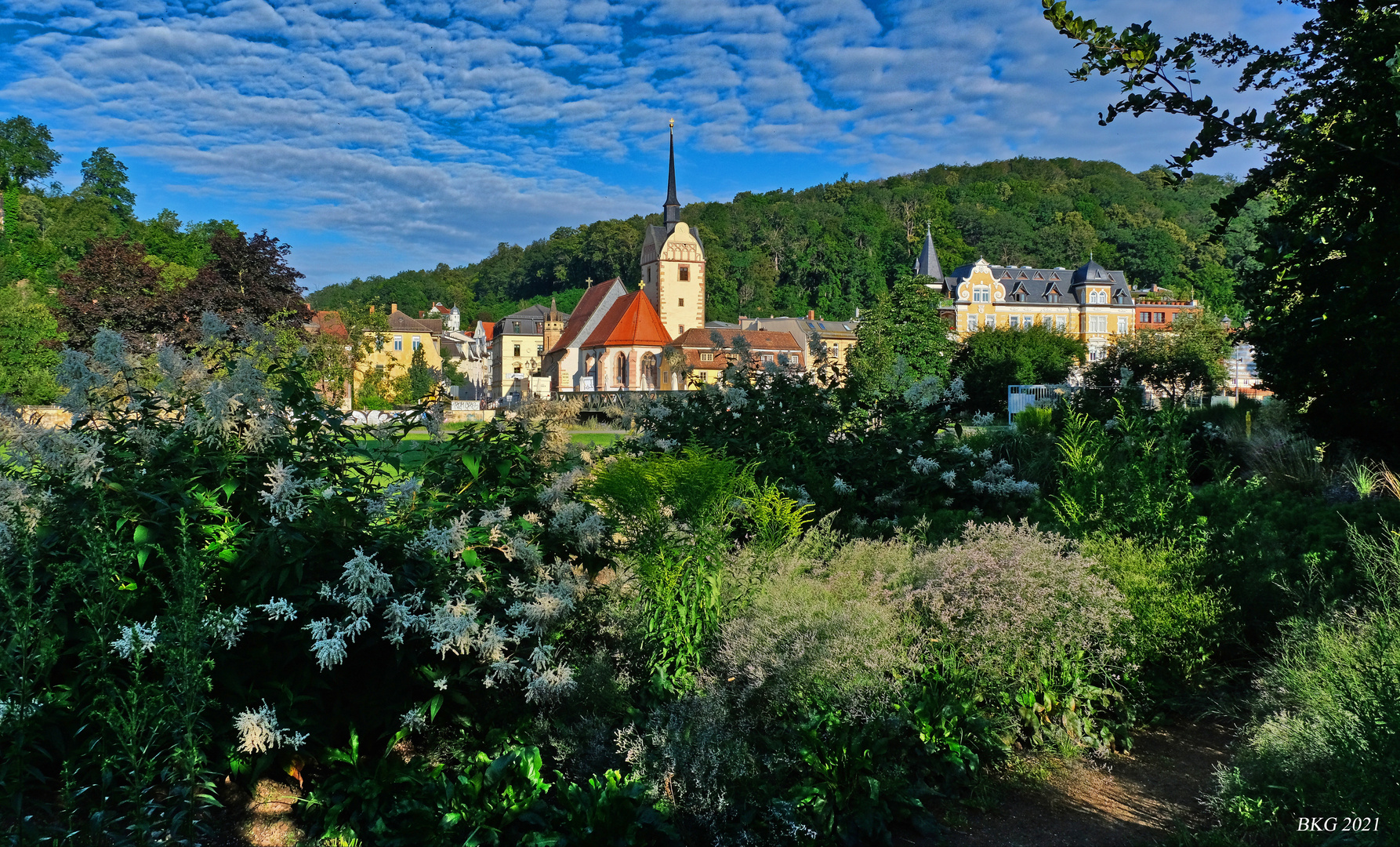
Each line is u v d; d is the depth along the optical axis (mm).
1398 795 3318
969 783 4457
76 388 4402
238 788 4191
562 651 4844
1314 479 10156
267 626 3994
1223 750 4949
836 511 7137
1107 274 101812
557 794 3947
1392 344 5914
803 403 9336
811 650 4344
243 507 4336
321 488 4402
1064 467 8250
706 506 4895
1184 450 7141
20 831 3230
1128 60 4246
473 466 4812
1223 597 5891
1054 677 5113
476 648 4246
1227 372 40531
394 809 3898
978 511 8445
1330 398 9094
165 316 40500
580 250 153500
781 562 5613
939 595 5055
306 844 3811
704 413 9258
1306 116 4957
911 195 170250
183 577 3521
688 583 4805
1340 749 3598
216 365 5051
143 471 4289
